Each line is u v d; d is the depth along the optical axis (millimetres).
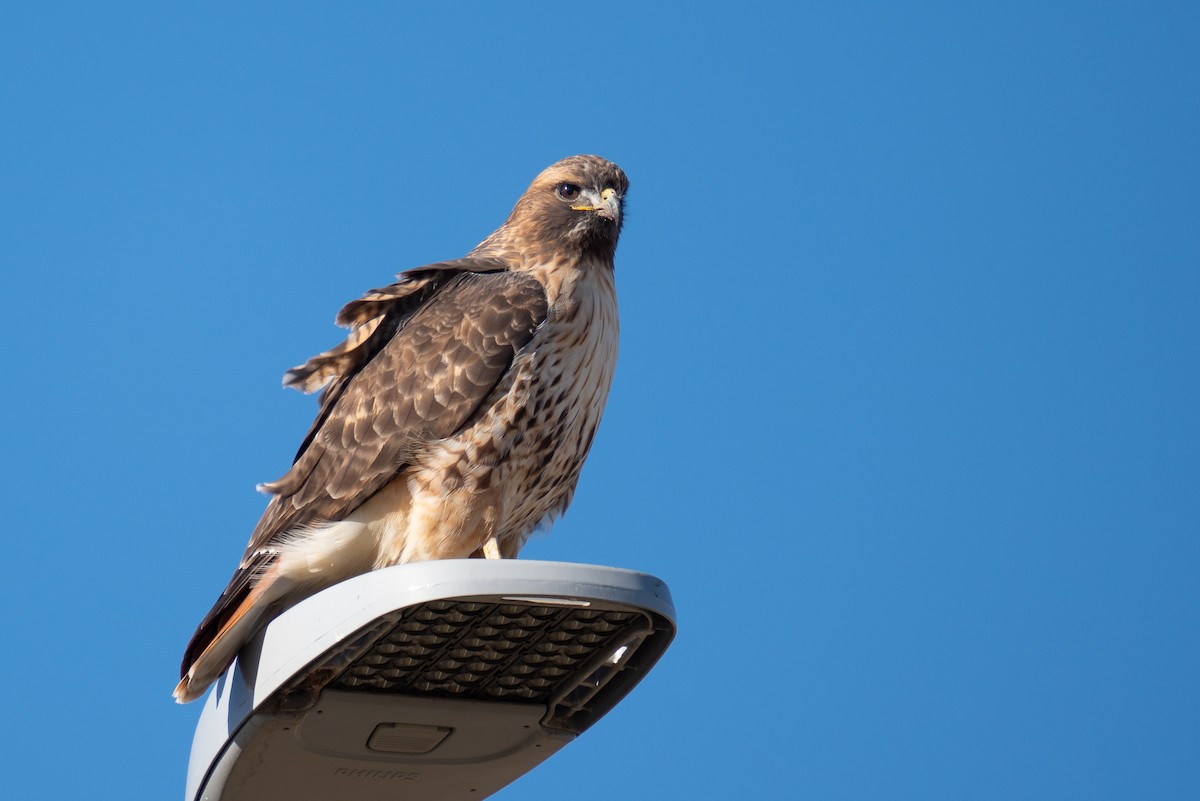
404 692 8023
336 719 8016
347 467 10883
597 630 7582
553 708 8359
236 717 7961
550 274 11477
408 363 11070
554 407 11125
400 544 10805
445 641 7539
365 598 7059
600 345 11477
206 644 10203
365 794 8828
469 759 8648
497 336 10984
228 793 8398
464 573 6938
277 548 10680
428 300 11609
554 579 7023
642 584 7254
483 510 10883
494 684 8141
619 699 8359
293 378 11539
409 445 10820
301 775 8453
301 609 7438
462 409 10836
